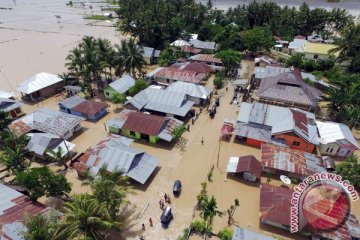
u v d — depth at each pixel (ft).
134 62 264.11
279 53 373.81
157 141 187.21
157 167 163.12
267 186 138.62
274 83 234.79
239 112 203.51
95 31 493.36
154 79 277.23
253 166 152.46
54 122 188.03
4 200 120.37
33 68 316.60
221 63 309.63
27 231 96.22
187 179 154.10
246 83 254.06
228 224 127.54
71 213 102.58
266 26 430.61
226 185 150.51
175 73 272.72
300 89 225.76
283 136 175.94
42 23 560.61
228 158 171.53
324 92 233.96
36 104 237.04
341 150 173.88
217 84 265.95
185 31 418.72
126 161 148.15
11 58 351.87
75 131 196.13
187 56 343.67
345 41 302.45
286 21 435.53
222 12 533.96
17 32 488.02
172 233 122.83
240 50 361.92
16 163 140.97
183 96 218.18
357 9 621.72
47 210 116.47
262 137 180.34
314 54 332.80
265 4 444.96
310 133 178.50
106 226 101.40
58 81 257.96
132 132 188.24
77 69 266.36
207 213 117.70
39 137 168.35
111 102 241.55
